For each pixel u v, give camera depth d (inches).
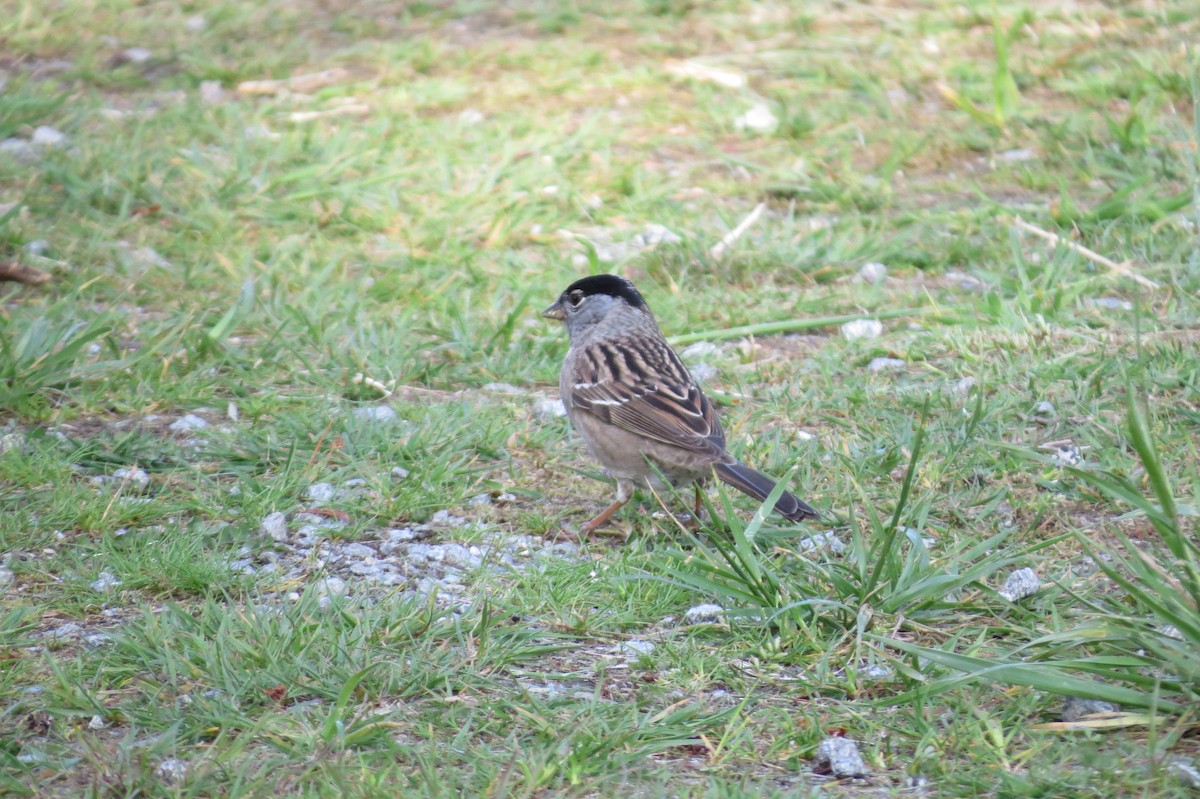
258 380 451.5
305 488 382.6
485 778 248.2
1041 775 244.2
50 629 305.4
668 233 585.0
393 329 494.6
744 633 304.2
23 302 501.0
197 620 304.2
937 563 324.5
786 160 663.8
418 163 648.4
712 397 442.6
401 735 265.6
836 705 275.7
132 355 451.5
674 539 357.7
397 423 418.6
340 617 304.2
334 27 852.6
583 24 854.5
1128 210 566.6
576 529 369.1
